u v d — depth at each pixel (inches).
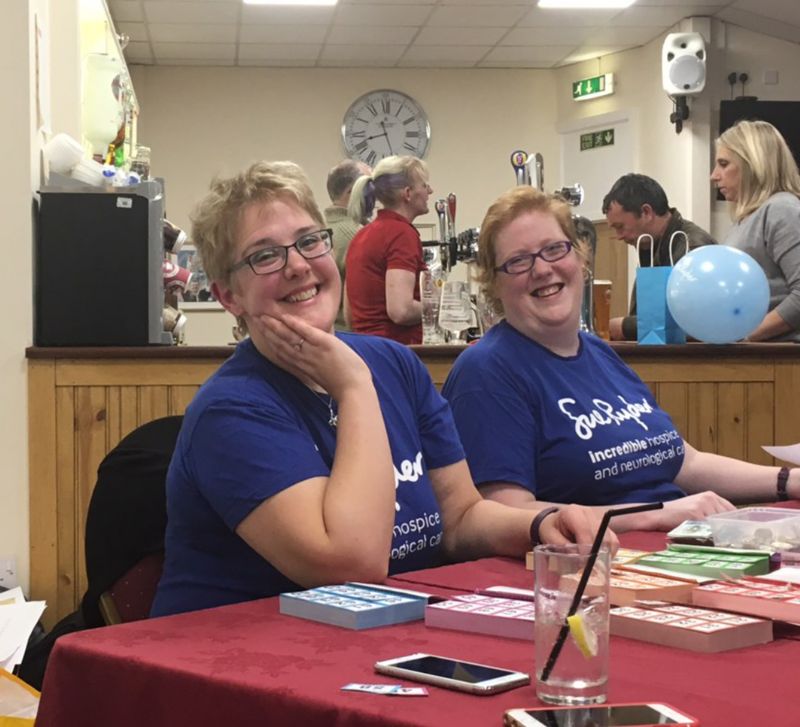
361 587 48.0
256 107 324.8
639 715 30.0
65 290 110.3
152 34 289.3
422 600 44.9
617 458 79.5
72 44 141.7
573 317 81.7
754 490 86.5
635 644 39.9
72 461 108.1
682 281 111.8
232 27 285.0
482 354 80.7
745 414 115.3
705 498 71.5
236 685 35.1
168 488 58.6
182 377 108.8
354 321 145.3
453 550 66.4
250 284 59.3
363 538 51.4
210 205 60.9
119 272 110.8
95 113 152.2
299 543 51.1
